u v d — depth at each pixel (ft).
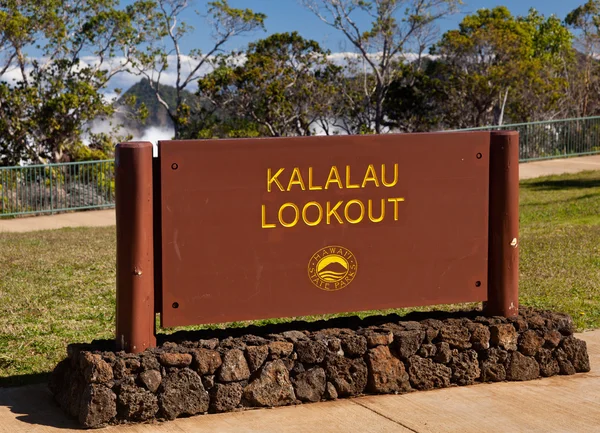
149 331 18.63
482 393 19.97
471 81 143.84
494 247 21.21
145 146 18.34
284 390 19.03
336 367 19.44
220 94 136.46
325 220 19.86
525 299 29.94
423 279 20.72
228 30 139.44
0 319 27.81
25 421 18.08
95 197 74.54
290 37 139.64
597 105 157.07
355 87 153.48
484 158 20.98
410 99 151.53
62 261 39.60
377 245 20.30
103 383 17.71
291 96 140.56
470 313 21.83
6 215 70.33
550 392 20.04
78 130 113.60
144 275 18.40
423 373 20.11
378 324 20.92
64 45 112.78
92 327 26.66
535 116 147.64
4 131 110.93
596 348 23.73
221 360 18.62
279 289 19.65
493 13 157.89
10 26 105.50
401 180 20.38
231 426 17.85
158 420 18.10
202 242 19.06
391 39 148.46
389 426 17.89
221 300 19.26
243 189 19.24
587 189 64.44
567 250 39.50
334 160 19.83
